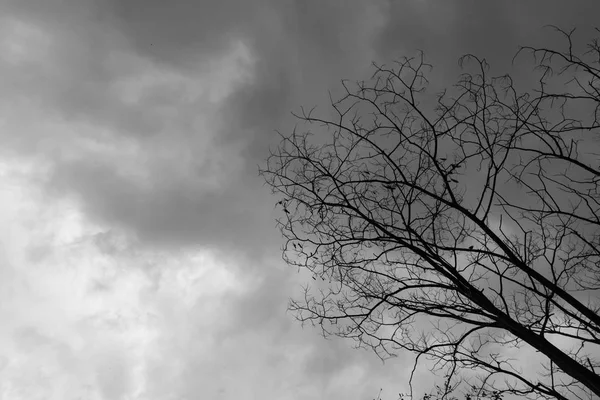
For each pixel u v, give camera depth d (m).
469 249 6.77
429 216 7.36
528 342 6.30
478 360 6.98
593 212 6.76
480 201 6.97
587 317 6.24
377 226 7.14
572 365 5.97
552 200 6.79
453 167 7.02
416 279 7.38
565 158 6.59
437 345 7.10
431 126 7.09
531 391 6.61
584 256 6.66
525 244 6.98
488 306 6.52
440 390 7.15
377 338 7.43
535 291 6.41
